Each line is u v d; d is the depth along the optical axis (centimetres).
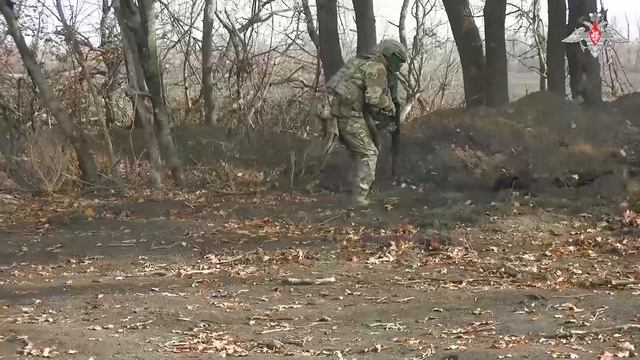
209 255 903
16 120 1486
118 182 1319
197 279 805
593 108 1290
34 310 696
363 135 1052
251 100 1506
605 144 1188
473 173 1171
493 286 746
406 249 894
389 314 666
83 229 1050
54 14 1538
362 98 1045
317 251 904
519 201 1056
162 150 1388
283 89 1555
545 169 1144
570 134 1212
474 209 1023
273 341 594
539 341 578
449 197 1093
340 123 1048
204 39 1645
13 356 558
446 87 1761
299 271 826
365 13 1472
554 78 1404
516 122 1253
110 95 1584
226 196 1234
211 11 1645
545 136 1209
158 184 1329
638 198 1032
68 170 1380
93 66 1631
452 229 961
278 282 785
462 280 773
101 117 1368
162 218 1091
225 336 614
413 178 1202
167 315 671
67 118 1328
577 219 983
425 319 648
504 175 1143
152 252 932
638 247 867
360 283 776
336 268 834
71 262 905
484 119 1266
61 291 764
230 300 723
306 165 1310
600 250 867
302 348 583
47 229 1060
